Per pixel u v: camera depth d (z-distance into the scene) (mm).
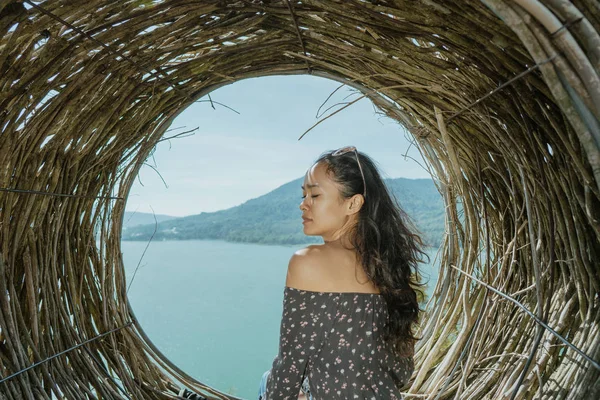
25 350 2072
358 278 1623
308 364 1623
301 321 1596
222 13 1977
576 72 986
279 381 1626
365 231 1666
